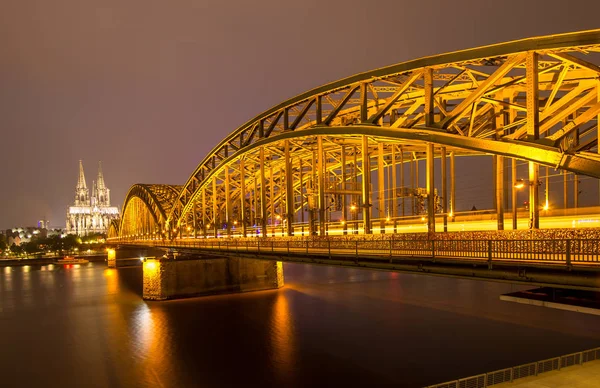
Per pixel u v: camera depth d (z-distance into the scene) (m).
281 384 33.66
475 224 37.16
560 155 21.47
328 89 39.59
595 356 31.88
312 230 46.66
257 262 76.62
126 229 163.62
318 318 54.00
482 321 49.62
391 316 53.78
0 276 125.69
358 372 35.19
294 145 50.50
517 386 26.67
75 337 48.62
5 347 45.16
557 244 19.05
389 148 49.53
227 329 50.09
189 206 85.56
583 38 20.86
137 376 36.28
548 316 51.38
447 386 30.28
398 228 44.38
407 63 30.58
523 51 22.94
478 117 34.22
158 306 64.94
